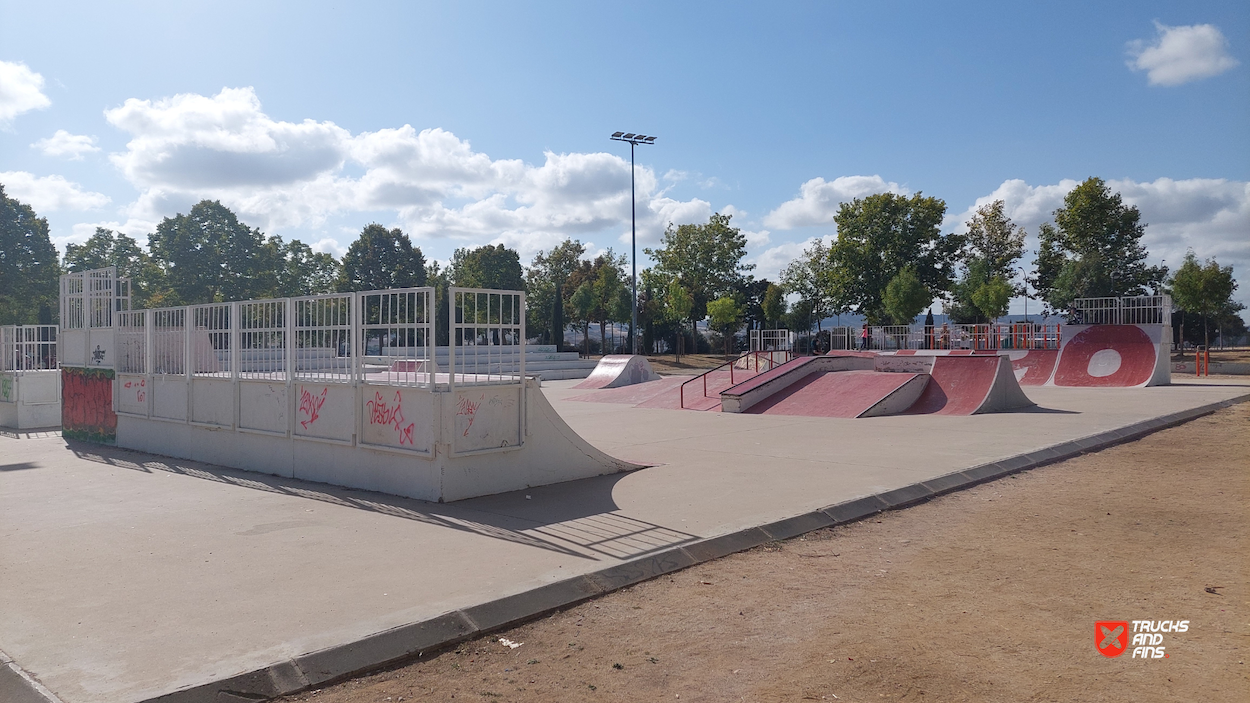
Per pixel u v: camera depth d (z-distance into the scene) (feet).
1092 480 28.32
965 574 16.97
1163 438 39.75
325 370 29.32
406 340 26.13
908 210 163.02
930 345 118.93
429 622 13.73
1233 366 115.55
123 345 41.19
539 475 27.53
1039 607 14.69
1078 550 18.76
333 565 17.61
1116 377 80.79
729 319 171.83
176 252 161.68
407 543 19.57
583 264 206.90
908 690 11.19
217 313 34.78
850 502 23.58
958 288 174.50
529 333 219.82
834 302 173.47
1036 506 24.02
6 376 52.24
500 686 11.75
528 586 15.71
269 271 176.65
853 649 12.79
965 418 48.39
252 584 16.21
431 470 24.94
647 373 95.76
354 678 12.19
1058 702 10.71
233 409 33.24
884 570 17.40
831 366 66.33
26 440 44.96
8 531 21.36
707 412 58.03
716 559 18.65
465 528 21.12
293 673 11.90
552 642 13.52
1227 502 24.12
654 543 19.08
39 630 13.64
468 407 25.34
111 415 41.81
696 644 13.23
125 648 12.71
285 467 30.89
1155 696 10.83
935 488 26.45
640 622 14.39
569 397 77.25
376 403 27.07
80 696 10.94
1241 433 41.06
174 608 14.71
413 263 184.75
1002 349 100.53
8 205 141.49
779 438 40.24
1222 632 13.23
